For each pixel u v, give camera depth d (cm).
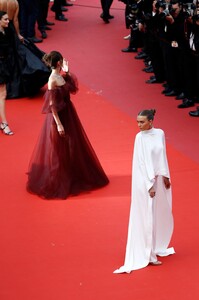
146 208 1368
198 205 1650
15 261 1444
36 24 3391
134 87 2538
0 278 1379
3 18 2088
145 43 2661
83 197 1717
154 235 1418
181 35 2267
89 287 1333
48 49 2995
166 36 2345
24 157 1970
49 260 1442
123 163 1900
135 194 1374
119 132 2117
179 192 1720
